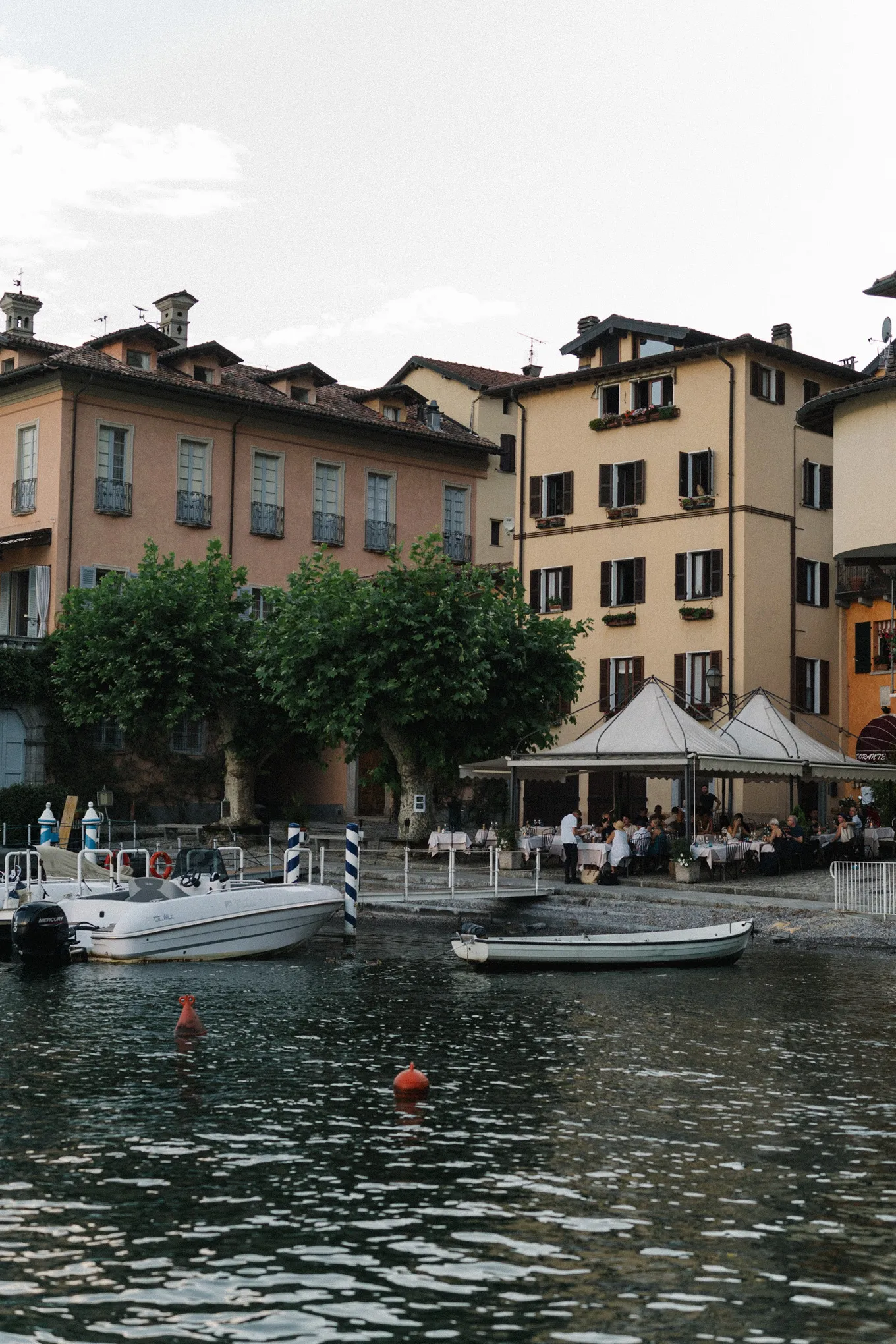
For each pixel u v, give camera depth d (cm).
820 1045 1795
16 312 5428
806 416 3766
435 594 4006
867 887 2998
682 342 5200
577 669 4241
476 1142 1327
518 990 2261
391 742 4169
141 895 2664
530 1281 981
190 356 5297
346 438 5662
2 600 5125
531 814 5056
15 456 5081
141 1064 1675
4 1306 938
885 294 3728
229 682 4362
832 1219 1109
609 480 5062
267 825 4697
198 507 5234
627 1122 1402
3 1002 2130
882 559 3700
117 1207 1134
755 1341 891
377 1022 1962
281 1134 1355
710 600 4766
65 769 4741
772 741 3791
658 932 2505
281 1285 973
